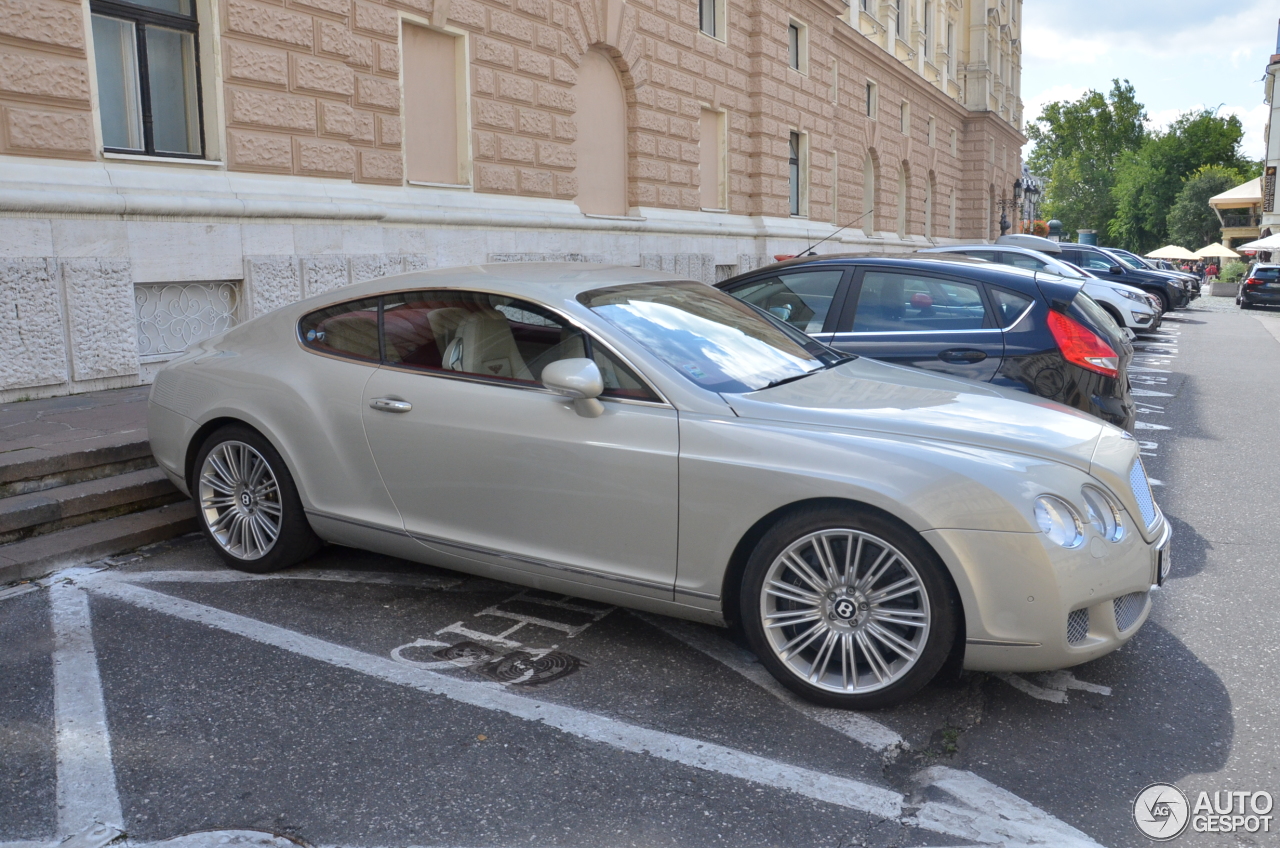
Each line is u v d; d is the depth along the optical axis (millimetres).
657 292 4391
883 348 6172
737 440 3471
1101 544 3227
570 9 14008
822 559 3357
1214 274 62812
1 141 7305
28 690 3473
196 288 8844
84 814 2725
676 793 2848
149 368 8445
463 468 3996
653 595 3654
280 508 4590
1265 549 5262
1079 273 18859
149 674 3607
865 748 3113
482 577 4703
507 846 2590
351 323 4473
